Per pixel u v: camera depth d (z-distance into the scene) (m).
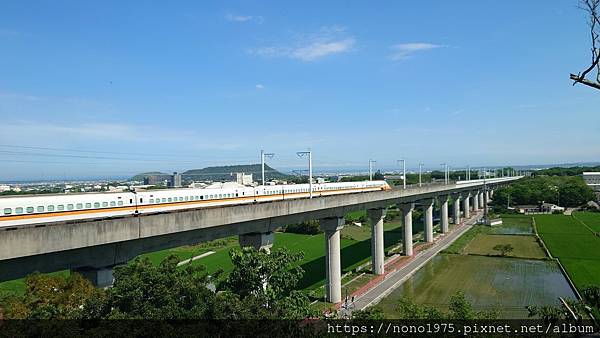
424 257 98.56
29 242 30.56
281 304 36.09
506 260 94.06
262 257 39.78
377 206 82.44
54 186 166.00
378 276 80.56
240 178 118.06
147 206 55.72
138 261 34.22
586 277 75.06
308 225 142.25
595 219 157.62
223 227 49.19
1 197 41.00
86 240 33.88
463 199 183.88
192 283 32.50
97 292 31.28
